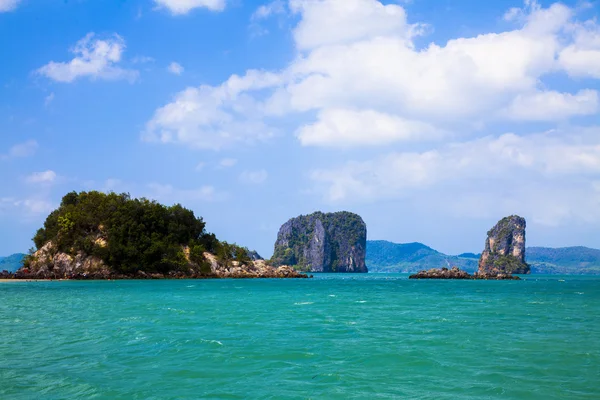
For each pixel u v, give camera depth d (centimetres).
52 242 14500
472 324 4066
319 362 2489
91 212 14912
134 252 14362
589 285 14175
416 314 4888
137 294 7869
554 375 2244
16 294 7844
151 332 3447
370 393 1938
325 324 4000
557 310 5441
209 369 2322
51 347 2859
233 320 4219
